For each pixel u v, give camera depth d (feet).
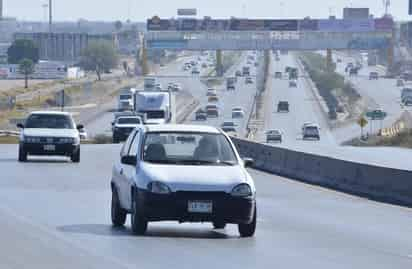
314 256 116.16
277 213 172.24
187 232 136.46
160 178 126.82
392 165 299.58
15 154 331.77
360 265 109.81
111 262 106.32
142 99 558.15
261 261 110.42
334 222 159.63
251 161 138.92
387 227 153.99
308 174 250.78
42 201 180.14
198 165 131.85
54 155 291.79
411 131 460.55
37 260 107.24
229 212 126.82
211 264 106.73
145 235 130.93
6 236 128.47
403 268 108.06
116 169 143.43
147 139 136.05
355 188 220.23
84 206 171.53
